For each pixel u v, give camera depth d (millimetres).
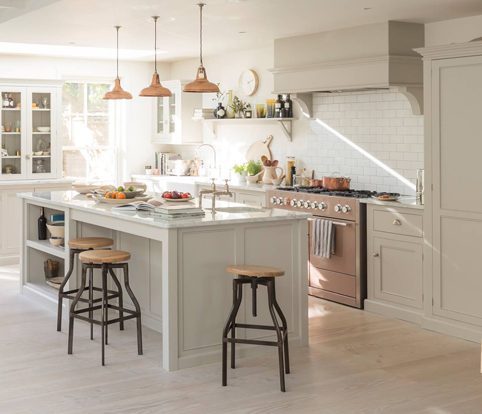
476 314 5699
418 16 6457
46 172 9508
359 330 6078
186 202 6250
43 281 7410
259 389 4637
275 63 7934
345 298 7008
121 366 5098
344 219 6949
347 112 7777
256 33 7484
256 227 5336
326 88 7301
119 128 10531
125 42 8258
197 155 10266
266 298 5418
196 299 5105
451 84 5738
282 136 8703
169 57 9984
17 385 4723
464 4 5945
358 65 6930
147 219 5160
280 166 8758
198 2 5926
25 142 9328
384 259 6590
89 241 5922
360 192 7305
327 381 4789
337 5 5984
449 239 5852
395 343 5684
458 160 5734
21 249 7383
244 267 4891
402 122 7168
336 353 5422
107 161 10570
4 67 9586
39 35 7719
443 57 5762
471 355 5363
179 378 4848
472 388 4660
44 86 9406
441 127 5836
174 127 10109
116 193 6316
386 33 6660
